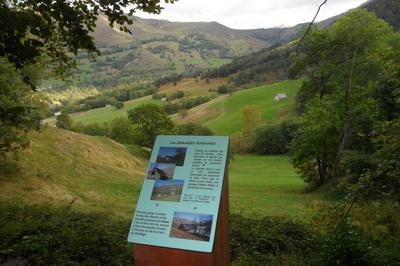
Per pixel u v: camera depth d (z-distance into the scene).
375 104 34.69
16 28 7.39
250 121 99.00
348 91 39.16
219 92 180.50
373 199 11.30
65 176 34.38
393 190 10.09
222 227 6.42
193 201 6.28
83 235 9.48
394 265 8.50
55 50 10.30
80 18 8.35
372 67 37.62
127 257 8.80
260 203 31.09
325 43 38.47
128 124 91.44
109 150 50.66
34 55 7.88
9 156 28.94
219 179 6.34
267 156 90.31
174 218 6.26
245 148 96.75
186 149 6.77
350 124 38.28
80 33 8.55
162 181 6.62
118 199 30.17
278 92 139.62
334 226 10.09
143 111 72.50
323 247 8.66
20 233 9.26
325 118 39.59
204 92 191.75
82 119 166.38
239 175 63.81
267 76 183.00
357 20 36.59
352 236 8.72
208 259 5.96
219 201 6.17
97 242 9.20
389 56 13.18
